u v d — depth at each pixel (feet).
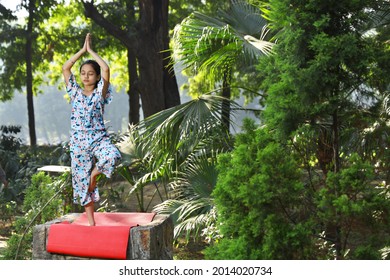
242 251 26.40
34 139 137.39
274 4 28.86
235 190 26.66
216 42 43.14
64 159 63.67
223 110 42.86
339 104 28.89
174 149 42.32
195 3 132.77
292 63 28.45
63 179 45.78
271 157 26.18
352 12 28.35
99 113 25.98
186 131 40.55
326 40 26.73
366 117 32.32
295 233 25.49
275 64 29.37
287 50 28.73
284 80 27.78
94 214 29.04
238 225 27.02
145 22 88.79
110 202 57.62
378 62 28.35
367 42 29.12
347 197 25.66
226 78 48.03
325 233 30.01
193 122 40.70
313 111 27.84
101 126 26.03
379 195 26.84
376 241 27.40
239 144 28.43
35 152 94.99
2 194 57.88
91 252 25.85
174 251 44.11
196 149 42.27
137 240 25.81
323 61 26.94
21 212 60.85
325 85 27.89
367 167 26.14
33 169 69.77
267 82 29.89
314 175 34.06
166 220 28.32
